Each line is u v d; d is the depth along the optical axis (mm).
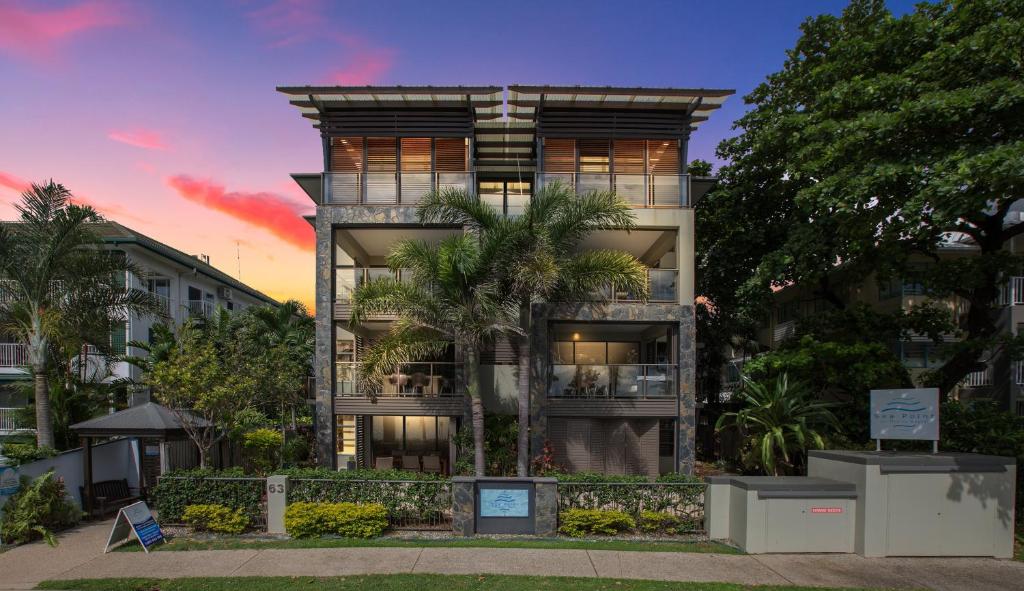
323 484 10227
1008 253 12391
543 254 11242
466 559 8383
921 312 14102
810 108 14750
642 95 14375
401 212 14492
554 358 18469
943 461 8969
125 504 12367
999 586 7598
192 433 11766
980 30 10258
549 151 15266
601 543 9328
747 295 15031
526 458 12102
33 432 14562
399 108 14945
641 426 15031
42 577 7785
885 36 12586
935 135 10977
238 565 8172
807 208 12227
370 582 7398
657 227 14781
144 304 15164
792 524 8961
